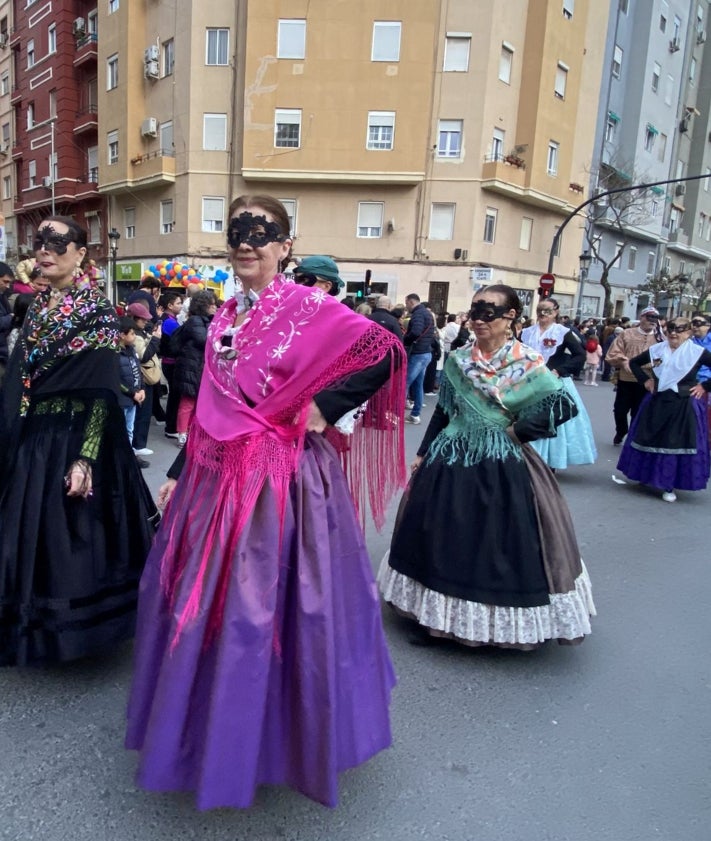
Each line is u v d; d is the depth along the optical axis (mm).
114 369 2602
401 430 2033
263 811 2068
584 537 4926
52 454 2539
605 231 29047
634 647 3279
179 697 1757
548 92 22500
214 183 21875
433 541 3021
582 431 6547
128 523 2688
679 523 5398
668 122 31625
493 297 2934
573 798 2203
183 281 14703
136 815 2027
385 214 21797
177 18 21422
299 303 1875
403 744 2443
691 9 31109
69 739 2367
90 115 25688
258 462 1838
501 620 2928
